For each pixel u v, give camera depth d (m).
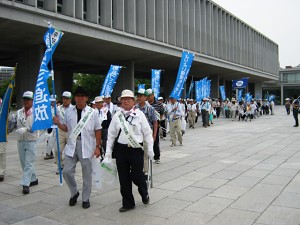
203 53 35.50
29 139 5.87
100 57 27.84
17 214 4.65
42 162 8.69
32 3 17.00
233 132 16.33
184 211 4.66
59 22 18.61
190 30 33.19
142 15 25.84
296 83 73.38
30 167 5.84
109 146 4.84
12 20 16.22
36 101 5.44
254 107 25.86
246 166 7.71
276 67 62.97
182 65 11.20
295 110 18.94
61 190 5.89
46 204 5.10
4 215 4.62
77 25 19.84
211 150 10.36
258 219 4.29
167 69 37.25
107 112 8.25
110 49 24.91
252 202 4.99
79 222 4.34
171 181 6.38
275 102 79.06
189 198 5.26
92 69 34.50
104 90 12.24
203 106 19.91
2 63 29.97
